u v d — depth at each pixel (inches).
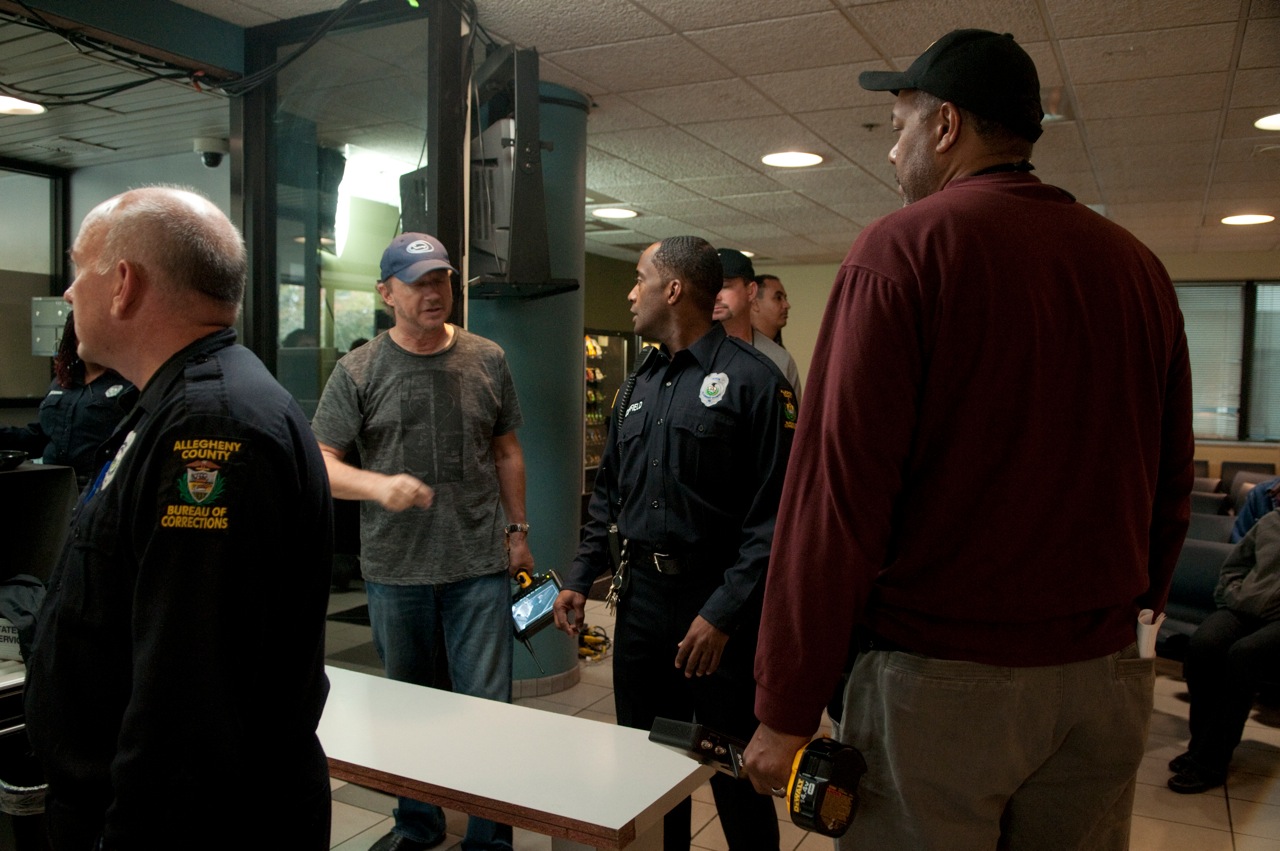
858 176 205.6
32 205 195.6
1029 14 113.7
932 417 35.5
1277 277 310.5
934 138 39.9
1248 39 120.0
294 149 116.4
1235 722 113.5
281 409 39.1
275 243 119.0
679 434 69.7
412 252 83.4
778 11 114.2
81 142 172.1
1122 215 246.5
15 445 111.4
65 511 80.8
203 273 39.4
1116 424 36.4
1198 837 101.7
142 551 35.7
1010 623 35.2
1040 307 35.2
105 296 39.2
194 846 34.5
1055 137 168.2
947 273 35.0
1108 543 36.2
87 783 37.1
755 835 69.1
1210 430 321.4
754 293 117.0
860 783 37.3
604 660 162.1
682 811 73.2
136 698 34.3
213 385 37.7
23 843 72.3
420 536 83.4
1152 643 41.8
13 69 125.8
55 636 37.8
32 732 38.5
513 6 112.7
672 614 70.4
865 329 35.5
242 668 35.9
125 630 36.9
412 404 84.0
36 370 199.2
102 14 102.1
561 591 80.2
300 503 39.0
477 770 54.1
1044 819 38.6
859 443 34.9
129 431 39.5
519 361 138.6
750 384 68.4
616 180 210.5
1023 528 34.9
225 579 35.3
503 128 109.3
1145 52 125.3
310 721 41.1
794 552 36.2
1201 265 318.7
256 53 117.0
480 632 84.3
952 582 35.4
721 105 152.5
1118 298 37.0
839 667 35.6
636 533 72.0
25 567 82.6
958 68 38.6
